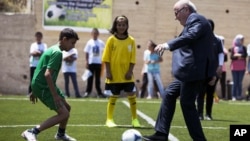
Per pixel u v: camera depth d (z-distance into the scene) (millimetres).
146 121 18094
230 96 31906
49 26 30656
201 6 32656
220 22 32938
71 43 12430
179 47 11734
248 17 33188
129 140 11945
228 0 32969
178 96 12953
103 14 31250
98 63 28906
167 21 32281
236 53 30109
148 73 29594
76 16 30906
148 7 31953
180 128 16156
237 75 30141
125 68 16344
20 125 16406
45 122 12250
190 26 11883
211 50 12125
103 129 15711
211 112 20328
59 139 13336
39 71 12305
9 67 30484
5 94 30438
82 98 27938
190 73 11875
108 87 16484
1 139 13500
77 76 31031
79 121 17625
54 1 30688
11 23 30438
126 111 21453
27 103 23828
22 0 31062
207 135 14852
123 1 31578
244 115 20938
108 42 16281
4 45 30438
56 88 12555
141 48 31922
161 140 13039
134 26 31797
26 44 30609
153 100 27516
